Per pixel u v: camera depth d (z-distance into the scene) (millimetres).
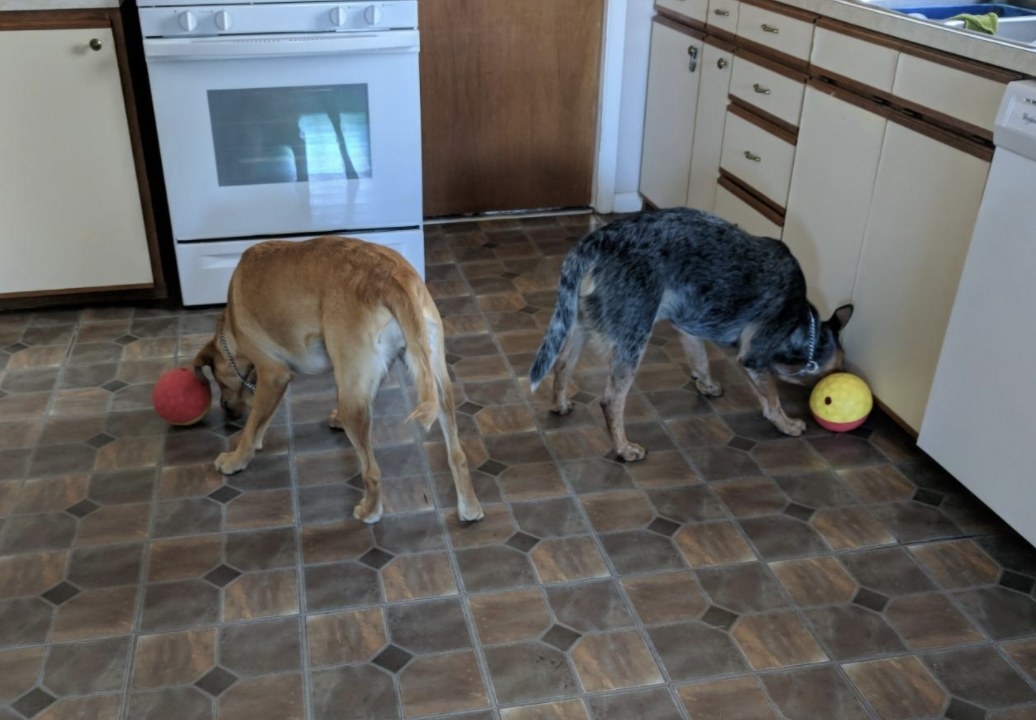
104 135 2703
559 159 3789
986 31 2322
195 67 2607
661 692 1665
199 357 2301
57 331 2826
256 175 2801
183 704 1617
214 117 2689
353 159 2844
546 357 2188
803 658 1743
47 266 2848
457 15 3432
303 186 2846
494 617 1822
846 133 2406
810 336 2348
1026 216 1819
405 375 2639
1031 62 1807
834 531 2080
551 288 3189
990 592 1914
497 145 3701
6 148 2654
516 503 2143
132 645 1737
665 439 2398
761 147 2838
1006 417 1942
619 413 2254
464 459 2018
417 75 2762
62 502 2109
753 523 2098
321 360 2047
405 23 2693
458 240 3576
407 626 1796
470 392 2572
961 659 1749
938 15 2648
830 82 2475
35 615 1798
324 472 2238
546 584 1907
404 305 1777
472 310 3020
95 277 2900
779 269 2242
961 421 2072
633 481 2230
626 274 2137
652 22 3539
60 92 2619
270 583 1895
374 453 2312
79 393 2520
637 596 1882
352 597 1863
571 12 3521
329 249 1946
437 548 2000
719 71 3055
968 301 1992
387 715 1606
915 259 2203
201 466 2246
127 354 2715
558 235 3643
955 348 2051
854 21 2322
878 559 1997
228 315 2141
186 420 2344
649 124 3676
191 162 2734
